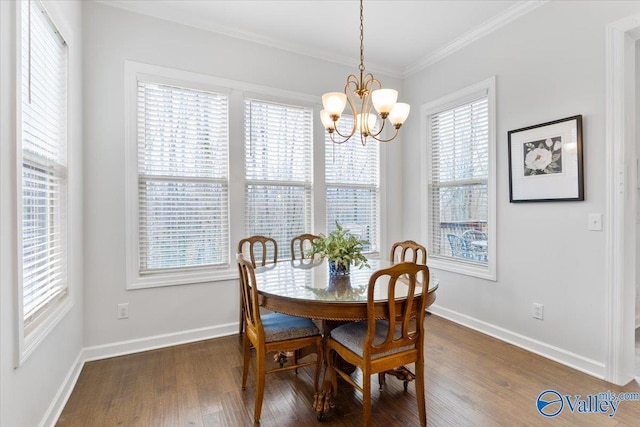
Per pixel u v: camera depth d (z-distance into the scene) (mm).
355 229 3861
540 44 2602
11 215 1355
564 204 2449
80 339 2447
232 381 2232
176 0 2674
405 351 1749
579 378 2240
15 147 1382
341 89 3699
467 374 2307
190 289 2924
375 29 3105
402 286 2037
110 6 2623
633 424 1775
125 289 2674
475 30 3090
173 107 2889
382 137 4004
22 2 1510
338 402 1995
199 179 2988
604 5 2205
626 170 2137
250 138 3227
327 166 3680
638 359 2525
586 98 2307
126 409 1914
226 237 3111
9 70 1354
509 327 2863
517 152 2762
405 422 1802
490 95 3000
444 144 3590
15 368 1367
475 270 3160
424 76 3777
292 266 2658
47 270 1861
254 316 1850
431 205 3752
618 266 2146
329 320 1937
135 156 2705
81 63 2488
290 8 2777
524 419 1819
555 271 2516
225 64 3074
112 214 2627
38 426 1610
